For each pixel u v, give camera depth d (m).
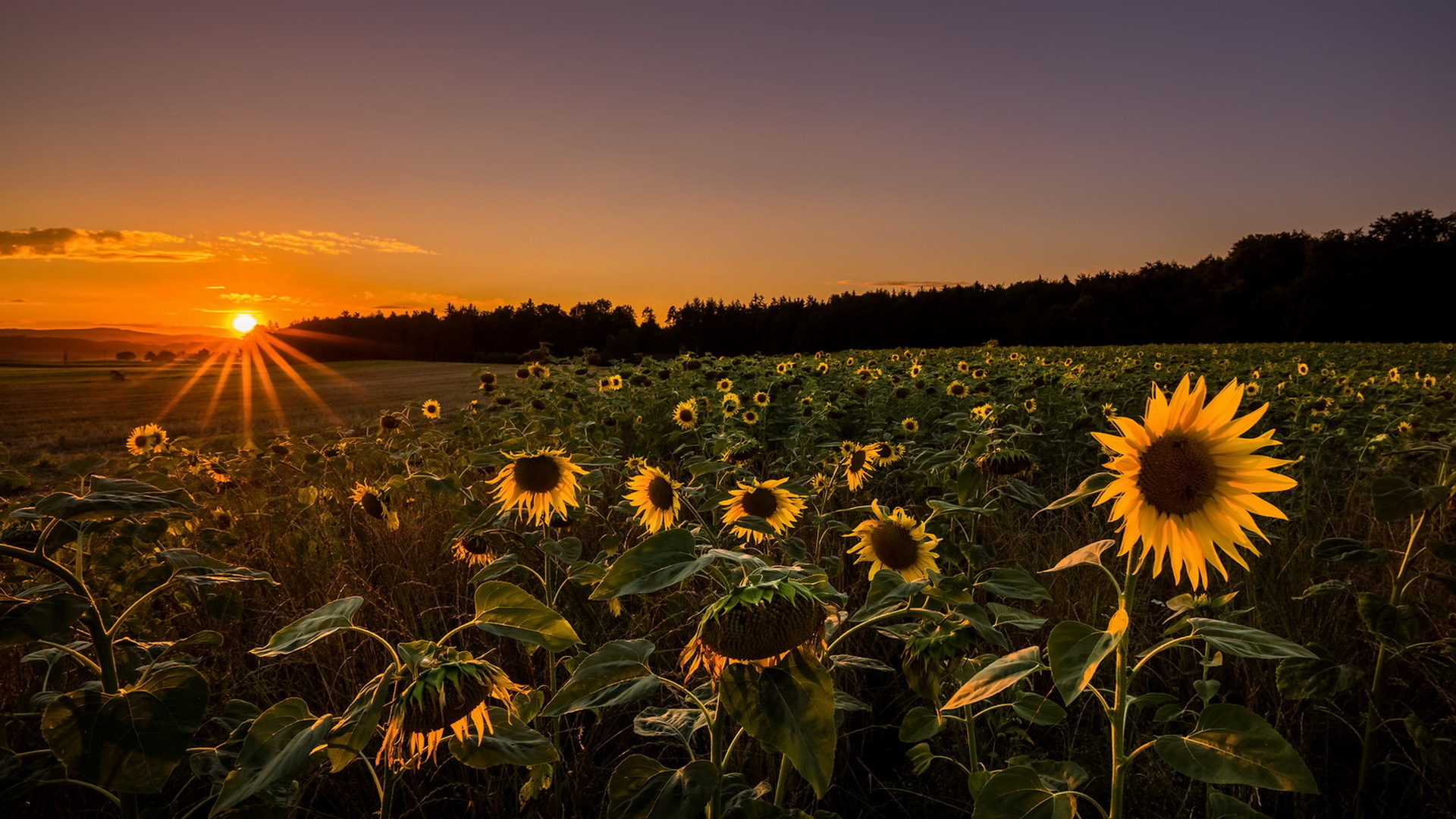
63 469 2.31
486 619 1.62
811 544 4.42
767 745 1.32
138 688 1.61
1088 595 3.90
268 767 1.42
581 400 8.15
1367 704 3.15
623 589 1.40
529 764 1.66
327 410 26.80
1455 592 2.43
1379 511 2.48
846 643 3.59
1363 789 2.69
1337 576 4.10
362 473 6.42
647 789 1.57
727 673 1.39
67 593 1.67
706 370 10.41
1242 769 1.42
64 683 3.07
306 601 4.17
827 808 2.97
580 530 4.84
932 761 3.04
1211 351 25.95
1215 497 1.54
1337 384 10.47
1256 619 3.66
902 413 8.98
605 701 1.56
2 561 3.36
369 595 3.99
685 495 3.13
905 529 2.72
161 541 4.00
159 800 2.77
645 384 9.48
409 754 1.60
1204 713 1.54
